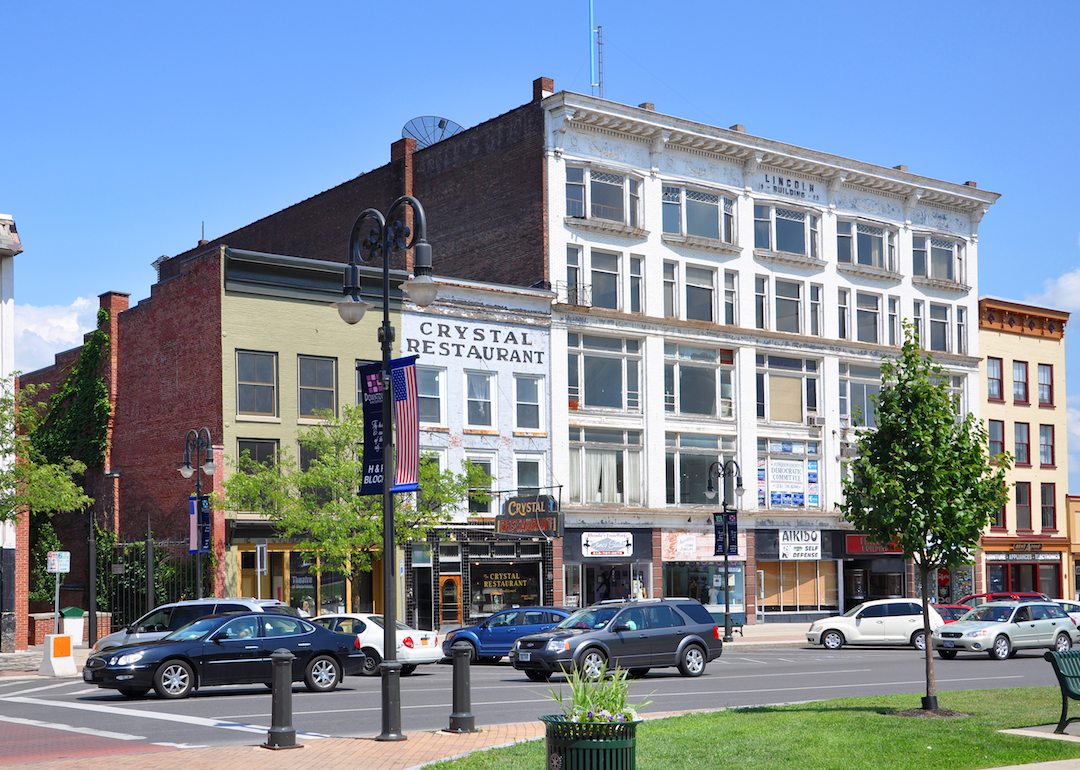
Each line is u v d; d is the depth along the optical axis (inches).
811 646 1557.6
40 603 1726.1
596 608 1045.8
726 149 1941.4
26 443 1233.4
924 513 701.3
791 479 2001.7
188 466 1364.4
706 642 1057.5
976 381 2262.6
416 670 1167.6
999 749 541.0
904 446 713.0
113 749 595.2
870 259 2161.7
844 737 579.5
